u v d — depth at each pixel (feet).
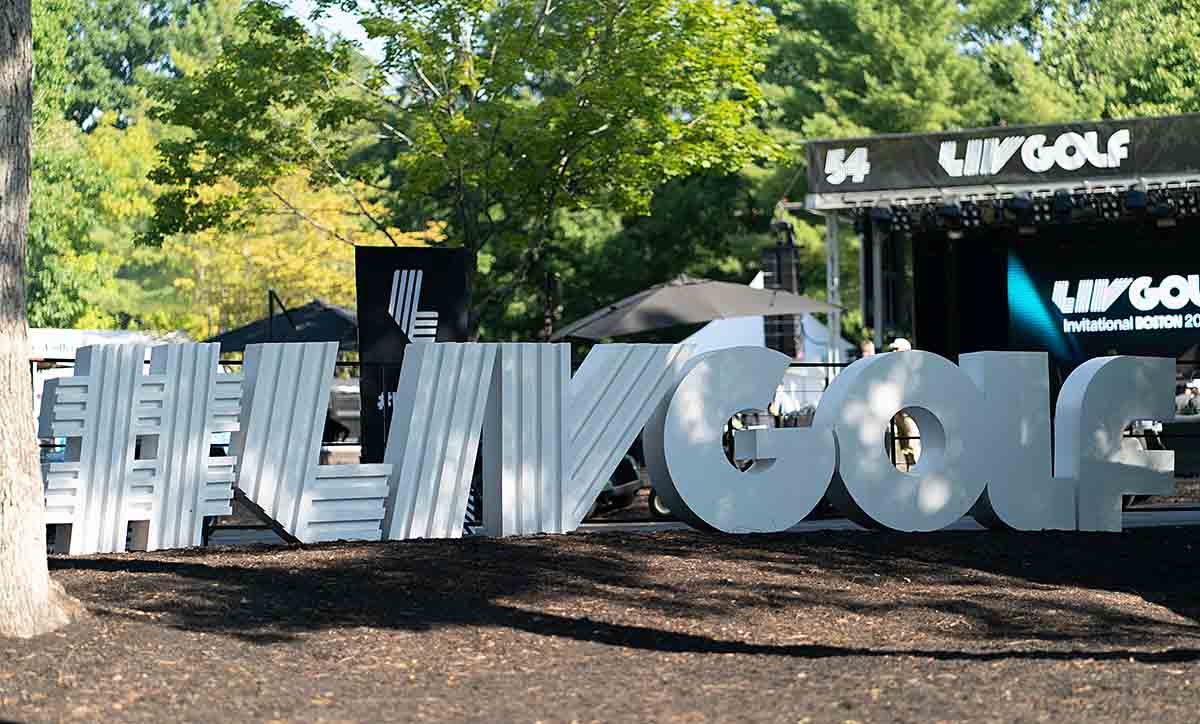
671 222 140.26
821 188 73.26
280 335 71.56
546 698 21.72
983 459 43.01
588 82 69.82
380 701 21.49
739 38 72.23
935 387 42.63
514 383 39.32
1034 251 77.10
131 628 25.76
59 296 124.16
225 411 37.11
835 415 41.70
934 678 22.65
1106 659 24.81
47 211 122.11
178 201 77.00
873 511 41.83
